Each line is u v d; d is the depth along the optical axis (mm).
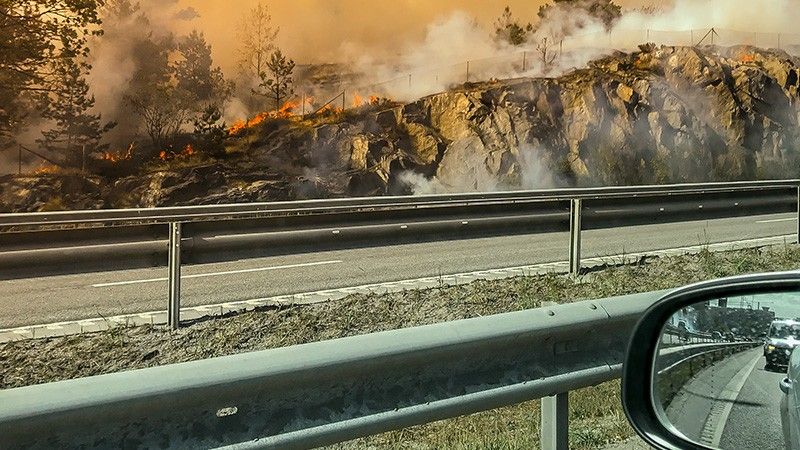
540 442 4875
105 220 9984
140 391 3074
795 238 15516
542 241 15750
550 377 4312
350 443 5137
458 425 5434
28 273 8219
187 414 3248
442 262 13039
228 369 3273
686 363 2930
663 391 3010
